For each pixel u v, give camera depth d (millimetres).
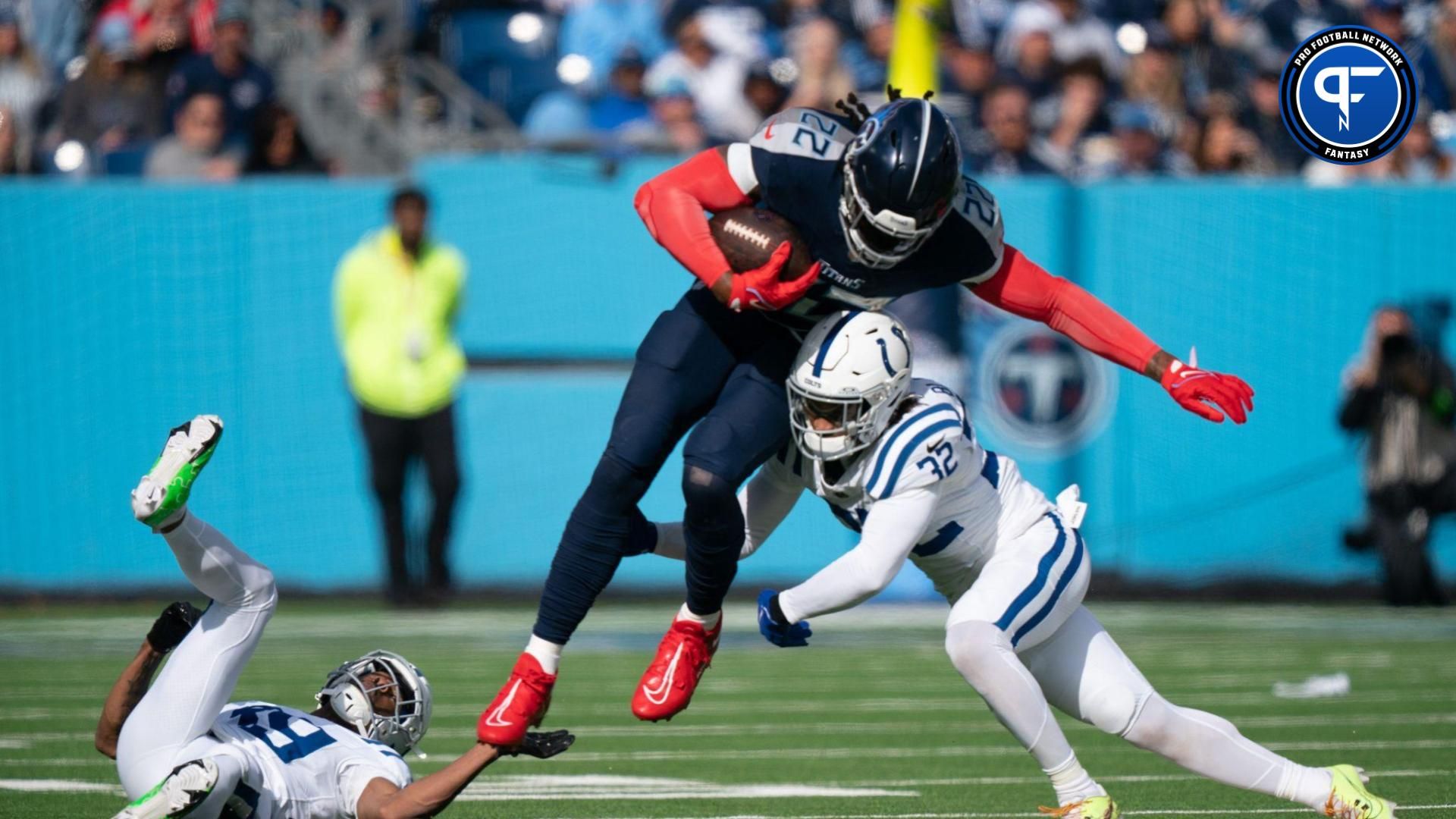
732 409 14703
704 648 15133
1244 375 43312
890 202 14164
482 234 41719
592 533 14688
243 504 41125
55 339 40844
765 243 14633
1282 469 43375
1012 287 15820
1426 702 26984
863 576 14508
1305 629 38562
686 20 48688
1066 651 14984
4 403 40719
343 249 41438
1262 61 49281
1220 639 36719
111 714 14633
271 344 41281
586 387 41969
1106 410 42656
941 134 14281
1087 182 43031
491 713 14180
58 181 41594
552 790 19031
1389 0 49219
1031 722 14227
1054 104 46625
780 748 22625
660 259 42250
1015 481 15352
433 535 40094
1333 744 22391
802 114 15141
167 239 41125
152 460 41125
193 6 45156
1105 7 48844
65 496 40906
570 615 14578
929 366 42031
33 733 23047
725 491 14422
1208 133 47656
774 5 48969
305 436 41281
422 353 39281
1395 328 42188
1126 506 42844
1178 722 14812
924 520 14539
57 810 17188
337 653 32594
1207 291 43250
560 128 46406
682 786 19391
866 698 28141
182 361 41125
